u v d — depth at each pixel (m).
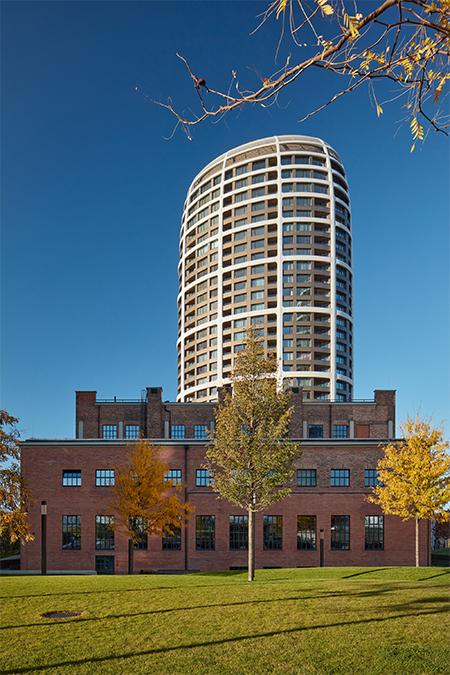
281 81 5.47
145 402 64.19
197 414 64.62
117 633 14.30
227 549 45.56
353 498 46.09
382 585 22.36
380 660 11.78
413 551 45.00
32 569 45.12
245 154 130.62
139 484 40.28
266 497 25.94
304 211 122.00
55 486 46.50
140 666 11.69
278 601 18.36
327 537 45.69
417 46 5.43
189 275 132.50
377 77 5.59
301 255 119.12
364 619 15.42
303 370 113.81
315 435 63.78
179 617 16.06
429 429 38.41
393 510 39.50
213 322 122.12
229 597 19.31
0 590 21.66
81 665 11.79
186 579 26.31
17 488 28.83
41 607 17.81
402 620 15.25
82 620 15.83
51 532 45.94
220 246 125.44
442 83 5.66
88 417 63.53
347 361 118.69
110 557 45.66
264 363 27.05
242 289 120.56
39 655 12.48
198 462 47.09
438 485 37.69
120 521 43.25
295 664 11.69
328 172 125.88
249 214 124.00
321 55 5.35
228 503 46.16
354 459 46.69
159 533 40.78
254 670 11.36
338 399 114.50
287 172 125.00
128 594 20.19
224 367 118.88
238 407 26.92
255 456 25.48
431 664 11.50
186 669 11.47
